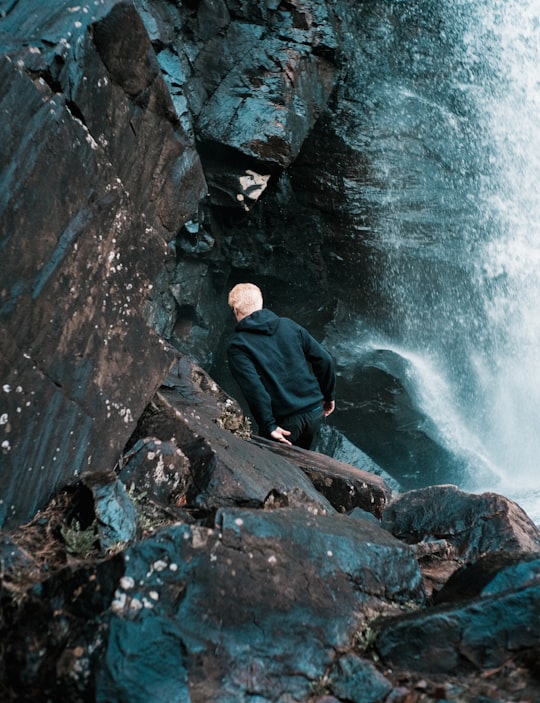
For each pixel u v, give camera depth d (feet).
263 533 7.75
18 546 7.74
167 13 32.17
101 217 9.80
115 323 10.23
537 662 6.53
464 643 6.86
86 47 9.91
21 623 6.68
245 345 15.35
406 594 8.28
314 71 36.73
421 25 44.78
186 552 7.09
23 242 8.72
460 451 40.04
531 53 46.88
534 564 7.84
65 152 9.22
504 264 44.68
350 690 6.57
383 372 38.01
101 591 6.66
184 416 12.19
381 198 42.32
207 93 34.09
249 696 6.43
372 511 13.08
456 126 44.55
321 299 42.78
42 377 9.08
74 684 6.11
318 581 7.69
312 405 15.52
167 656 6.35
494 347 44.42
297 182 41.73
